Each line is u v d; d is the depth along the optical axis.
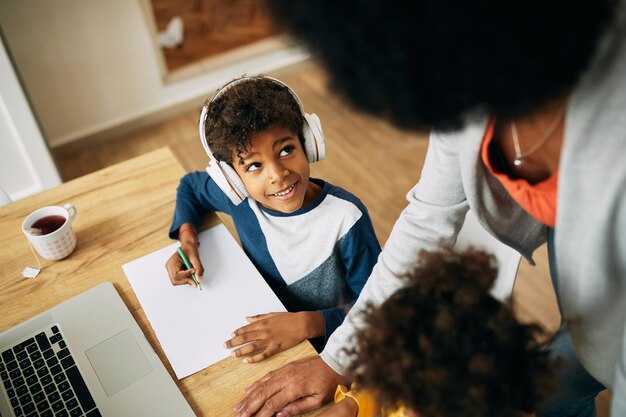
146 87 2.79
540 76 0.41
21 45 2.37
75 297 0.92
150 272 0.97
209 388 0.79
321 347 1.00
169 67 2.98
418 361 0.52
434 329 0.52
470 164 0.67
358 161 2.46
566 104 0.53
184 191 1.11
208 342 0.85
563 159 0.51
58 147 2.68
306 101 2.88
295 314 0.88
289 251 1.05
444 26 0.37
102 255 1.01
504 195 0.76
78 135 2.72
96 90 2.66
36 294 0.94
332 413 0.74
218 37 3.27
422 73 0.40
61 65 2.51
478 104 0.43
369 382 0.56
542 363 0.54
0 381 0.80
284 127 0.91
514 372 0.51
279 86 0.94
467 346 0.50
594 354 0.69
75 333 0.86
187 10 3.56
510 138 0.63
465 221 1.02
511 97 0.42
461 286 0.54
